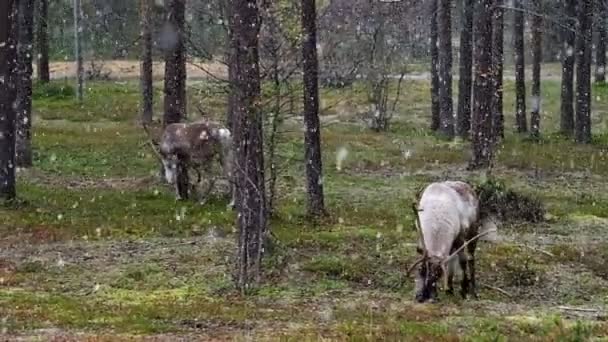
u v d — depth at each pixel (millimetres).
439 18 43875
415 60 69688
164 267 17125
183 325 12766
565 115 44062
